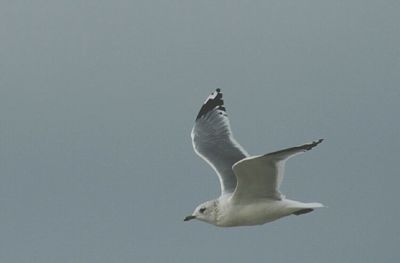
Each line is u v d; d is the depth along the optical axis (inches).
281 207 638.5
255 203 644.1
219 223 657.6
